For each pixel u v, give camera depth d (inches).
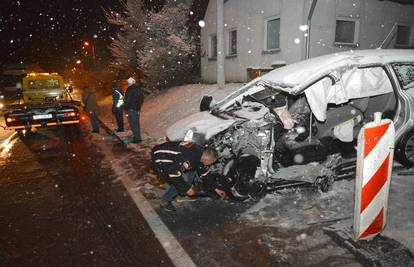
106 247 142.9
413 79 194.5
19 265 132.6
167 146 155.2
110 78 1042.1
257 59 470.9
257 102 222.5
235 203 178.9
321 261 124.0
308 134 192.5
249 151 175.8
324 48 397.1
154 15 627.8
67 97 497.7
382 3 428.1
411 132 194.4
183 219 164.7
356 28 418.9
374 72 184.9
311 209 164.6
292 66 208.7
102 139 370.0
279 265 123.3
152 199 191.3
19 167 266.8
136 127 326.3
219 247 137.6
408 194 172.4
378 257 118.6
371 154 120.5
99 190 208.8
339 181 194.7
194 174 167.3
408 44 475.5
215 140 181.5
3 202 195.8
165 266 127.1
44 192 209.3
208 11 583.2
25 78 480.7
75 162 275.4
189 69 634.2
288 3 396.2
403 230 138.3
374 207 125.4
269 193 184.9
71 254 138.6
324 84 169.5
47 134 412.5
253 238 142.7
